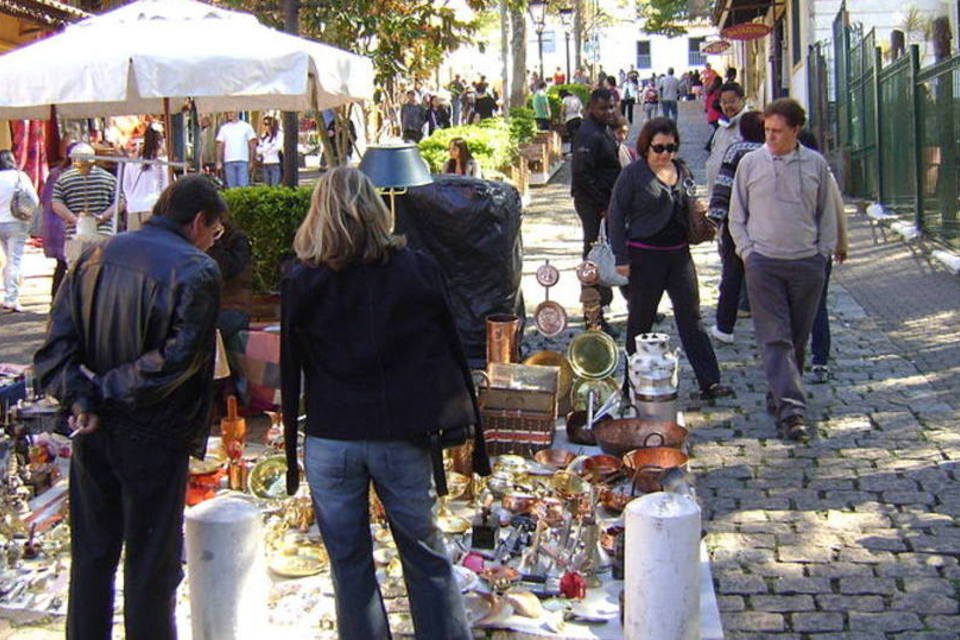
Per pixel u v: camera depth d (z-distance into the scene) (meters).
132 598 4.20
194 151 10.17
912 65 13.69
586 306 8.37
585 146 9.59
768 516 5.81
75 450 4.23
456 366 4.19
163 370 3.99
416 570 4.14
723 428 7.17
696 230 7.38
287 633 4.69
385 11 12.75
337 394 4.05
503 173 18.22
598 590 4.99
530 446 6.48
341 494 4.11
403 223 7.86
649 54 68.38
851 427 7.07
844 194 18.48
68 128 17.34
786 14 27.88
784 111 6.63
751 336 9.40
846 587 5.02
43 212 11.02
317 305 4.06
